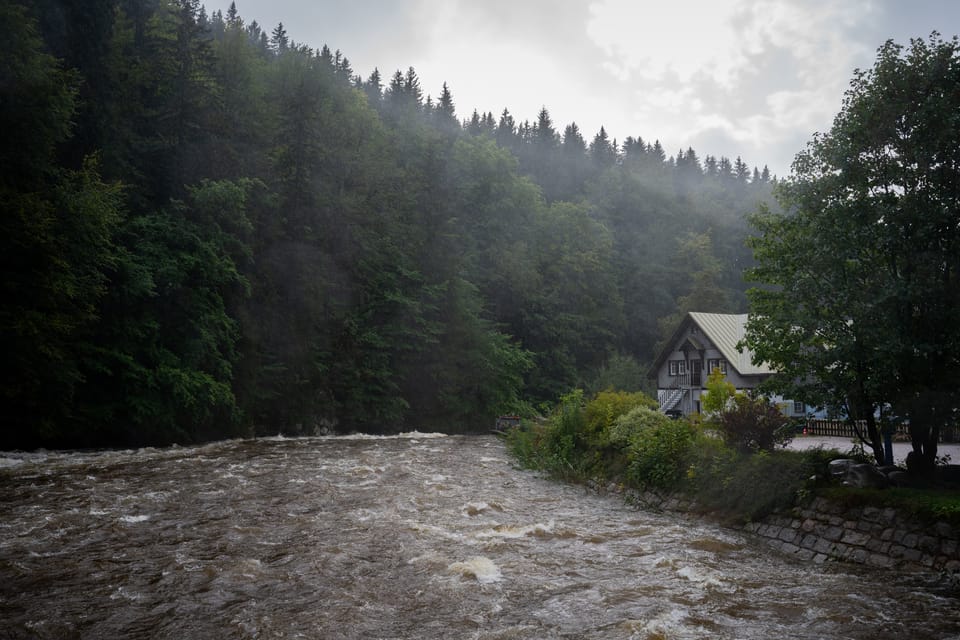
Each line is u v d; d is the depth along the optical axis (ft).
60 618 25.27
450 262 199.31
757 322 48.14
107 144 114.93
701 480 49.75
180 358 114.93
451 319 194.90
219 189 125.18
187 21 144.66
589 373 248.32
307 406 149.89
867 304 40.83
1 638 23.17
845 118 44.34
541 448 80.64
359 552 35.78
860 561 34.88
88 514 44.73
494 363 200.44
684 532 43.11
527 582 30.89
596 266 275.59
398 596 28.55
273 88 207.92
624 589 29.91
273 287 149.89
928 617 26.16
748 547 39.55
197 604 27.12
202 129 140.67
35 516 43.78
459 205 254.06
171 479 61.98
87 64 113.09
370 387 165.27
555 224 282.15
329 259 167.22
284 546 36.94
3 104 83.35
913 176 41.01
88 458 80.12
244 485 59.00
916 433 42.22
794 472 43.09
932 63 40.88
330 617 25.75
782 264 46.98
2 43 82.89
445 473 73.00
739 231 372.99
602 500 57.88
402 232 199.31
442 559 34.42
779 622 25.58
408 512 47.91
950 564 31.50
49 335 85.56
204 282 119.85
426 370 183.52
